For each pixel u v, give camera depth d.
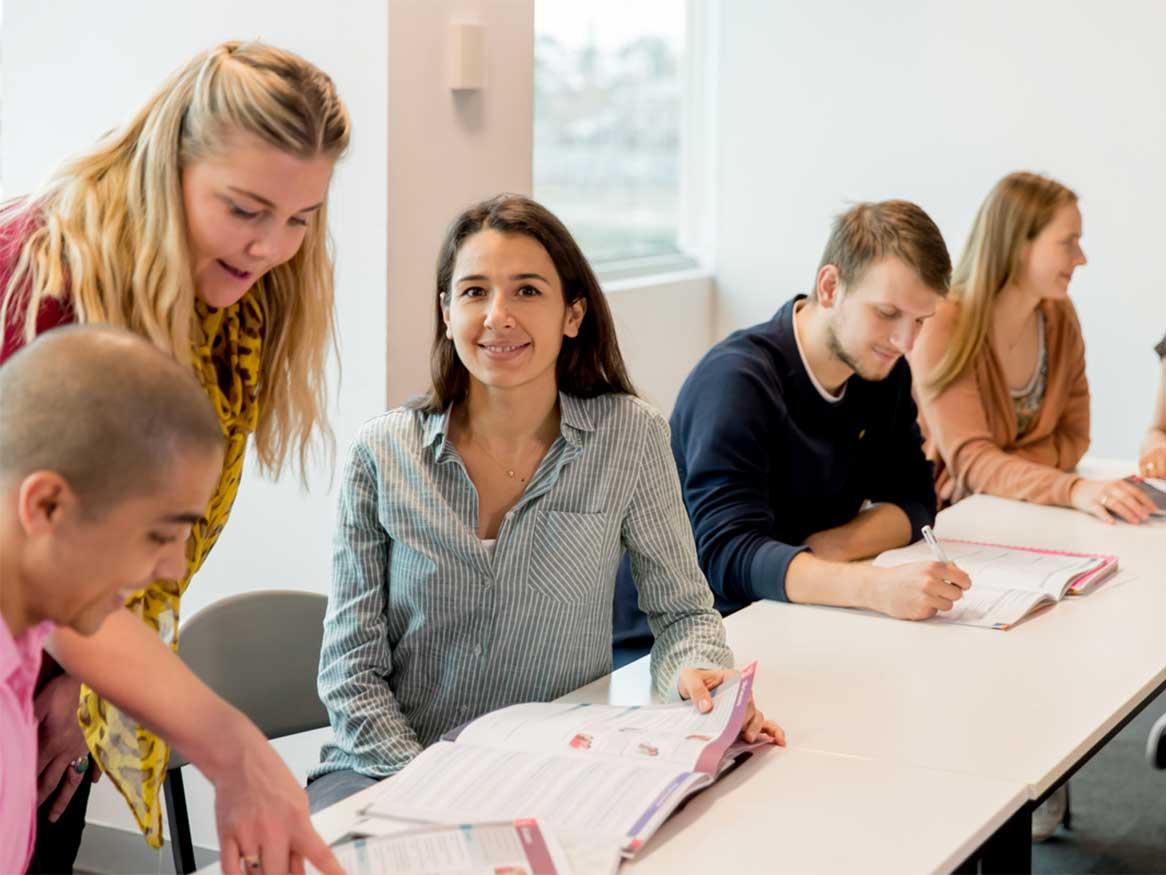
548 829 1.38
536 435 1.86
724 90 5.05
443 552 1.82
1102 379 4.51
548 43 4.50
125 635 1.33
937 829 1.44
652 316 4.80
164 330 1.50
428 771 1.53
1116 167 4.41
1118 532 2.73
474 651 1.85
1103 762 3.36
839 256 2.40
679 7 5.04
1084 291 4.50
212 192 1.47
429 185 2.88
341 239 2.86
